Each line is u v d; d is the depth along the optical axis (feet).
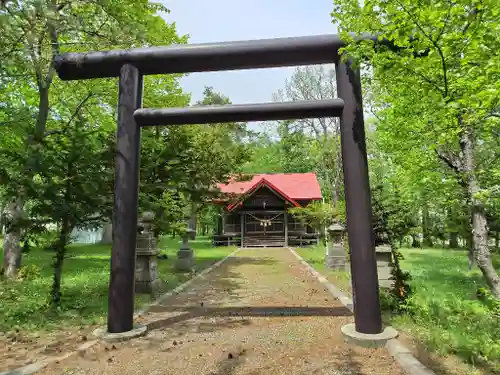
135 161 16.89
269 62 16.88
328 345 14.17
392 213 22.50
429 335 14.21
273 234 84.74
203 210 56.85
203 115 16.94
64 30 21.67
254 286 29.07
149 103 42.63
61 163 21.27
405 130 26.43
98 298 23.67
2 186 22.54
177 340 15.17
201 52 16.76
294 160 128.16
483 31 12.30
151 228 32.89
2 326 16.84
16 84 40.45
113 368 12.18
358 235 14.98
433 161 26.32
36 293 23.44
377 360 12.46
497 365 11.22
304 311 20.02
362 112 15.93
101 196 22.58
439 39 13.06
